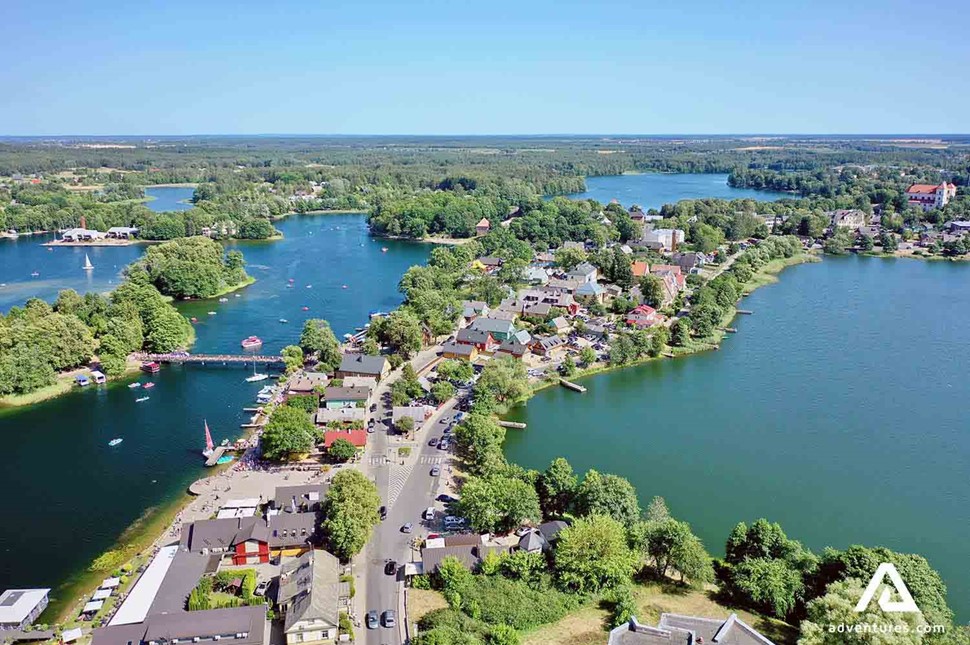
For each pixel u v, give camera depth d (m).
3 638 88.94
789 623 92.44
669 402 176.50
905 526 122.38
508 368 176.62
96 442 149.75
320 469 135.88
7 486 131.25
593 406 174.12
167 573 99.12
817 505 128.75
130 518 120.31
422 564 103.12
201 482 131.50
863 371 196.12
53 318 189.75
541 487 121.88
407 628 90.50
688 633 82.81
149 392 178.62
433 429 154.88
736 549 105.56
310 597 89.62
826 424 163.00
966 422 163.38
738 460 145.75
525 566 100.62
